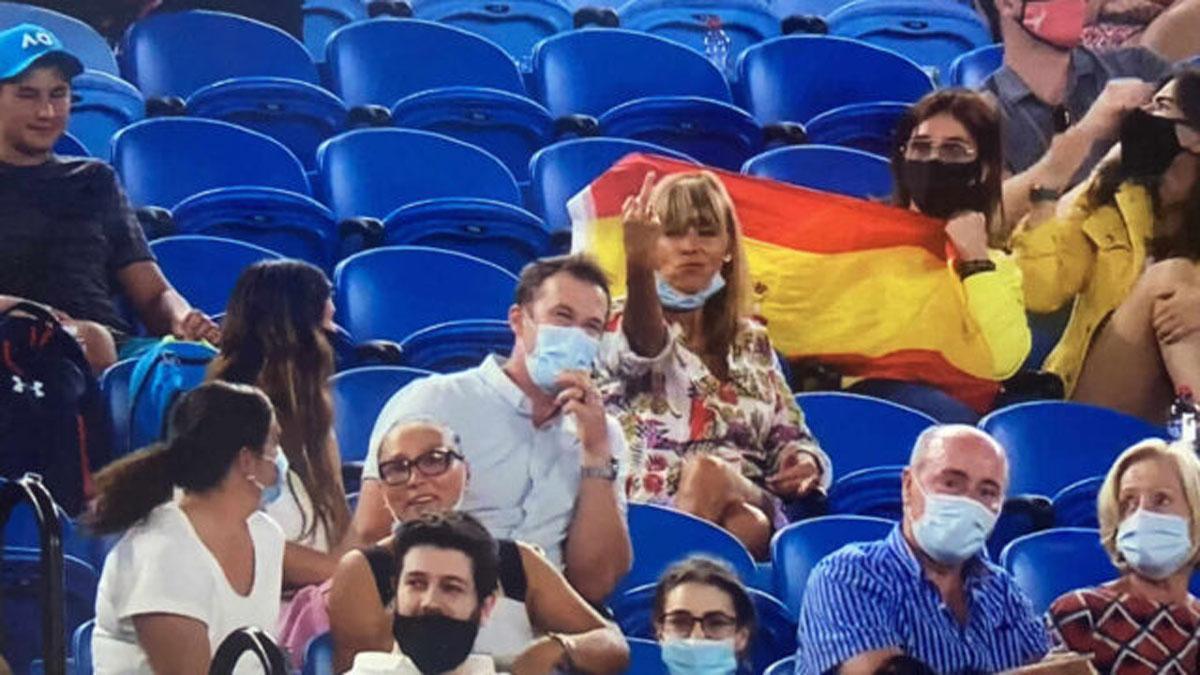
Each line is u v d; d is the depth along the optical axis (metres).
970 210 25.39
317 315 21.12
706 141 27.47
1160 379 26.23
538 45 28.42
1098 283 26.33
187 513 19.22
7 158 22.25
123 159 24.70
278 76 27.17
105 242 22.47
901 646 20.14
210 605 19.05
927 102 25.58
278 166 25.30
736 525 22.30
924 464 20.47
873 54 29.05
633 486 22.28
